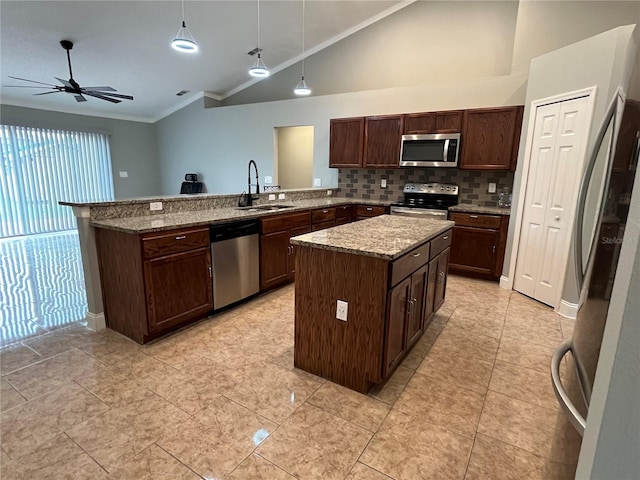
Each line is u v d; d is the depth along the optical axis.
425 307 2.50
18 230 6.16
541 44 4.01
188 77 6.23
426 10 5.00
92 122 7.02
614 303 0.55
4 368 2.19
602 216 0.83
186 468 1.47
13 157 6.00
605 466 0.57
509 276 3.83
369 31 5.44
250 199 3.79
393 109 4.98
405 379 2.15
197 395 1.95
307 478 1.44
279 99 6.48
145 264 2.36
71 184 6.79
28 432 1.66
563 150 3.12
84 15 4.12
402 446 1.62
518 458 1.56
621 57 2.63
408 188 4.83
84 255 2.61
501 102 4.27
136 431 1.67
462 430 1.73
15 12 3.87
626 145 0.76
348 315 1.98
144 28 4.59
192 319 2.84
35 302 3.30
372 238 2.15
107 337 2.61
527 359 2.40
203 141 7.18
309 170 7.58
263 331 2.75
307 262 2.08
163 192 8.24
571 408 0.79
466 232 4.14
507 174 4.35
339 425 1.75
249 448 1.59
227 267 3.00
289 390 2.02
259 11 4.72
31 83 5.46
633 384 0.52
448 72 4.98
